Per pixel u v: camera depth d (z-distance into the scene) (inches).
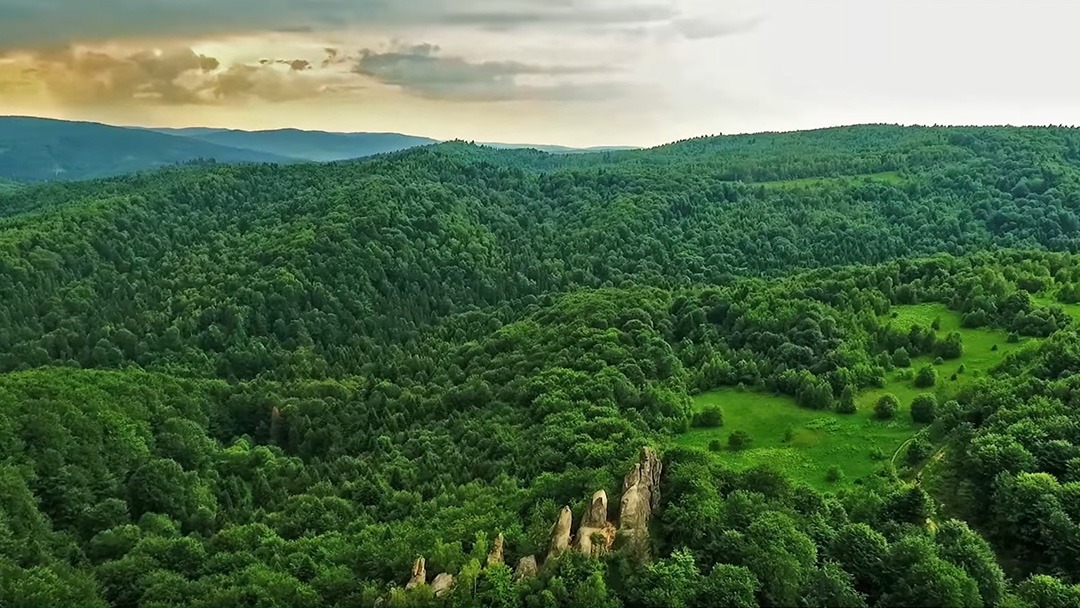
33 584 3297.2
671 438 4372.5
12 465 4379.9
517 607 2561.5
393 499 4340.6
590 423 4264.3
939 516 3149.6
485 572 2726.4
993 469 3132.4
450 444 5004.9
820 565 2605.8
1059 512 2669.8
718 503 2923.2
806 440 4330.7
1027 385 3858.3
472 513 3575.3
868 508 3090.6
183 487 4717.0
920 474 3693.4
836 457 4109.3
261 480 5098.4
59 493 4375.0
